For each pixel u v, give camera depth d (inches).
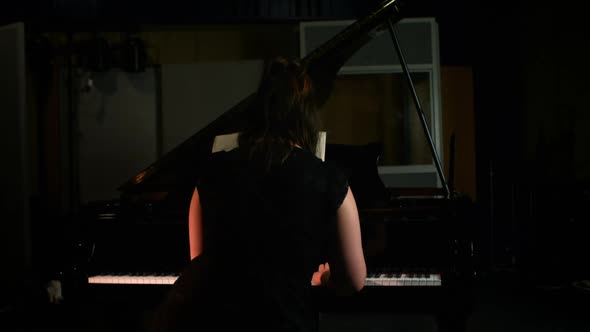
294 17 215.8
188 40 226.7
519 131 227.0
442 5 226.5
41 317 140.3
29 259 184.9
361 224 101.4
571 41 225.9
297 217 54.6
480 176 228.4
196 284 55.7
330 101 215.8
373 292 96.3
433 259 102.4
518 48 227.0
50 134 223.1
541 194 216.7
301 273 54.7
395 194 131.1
